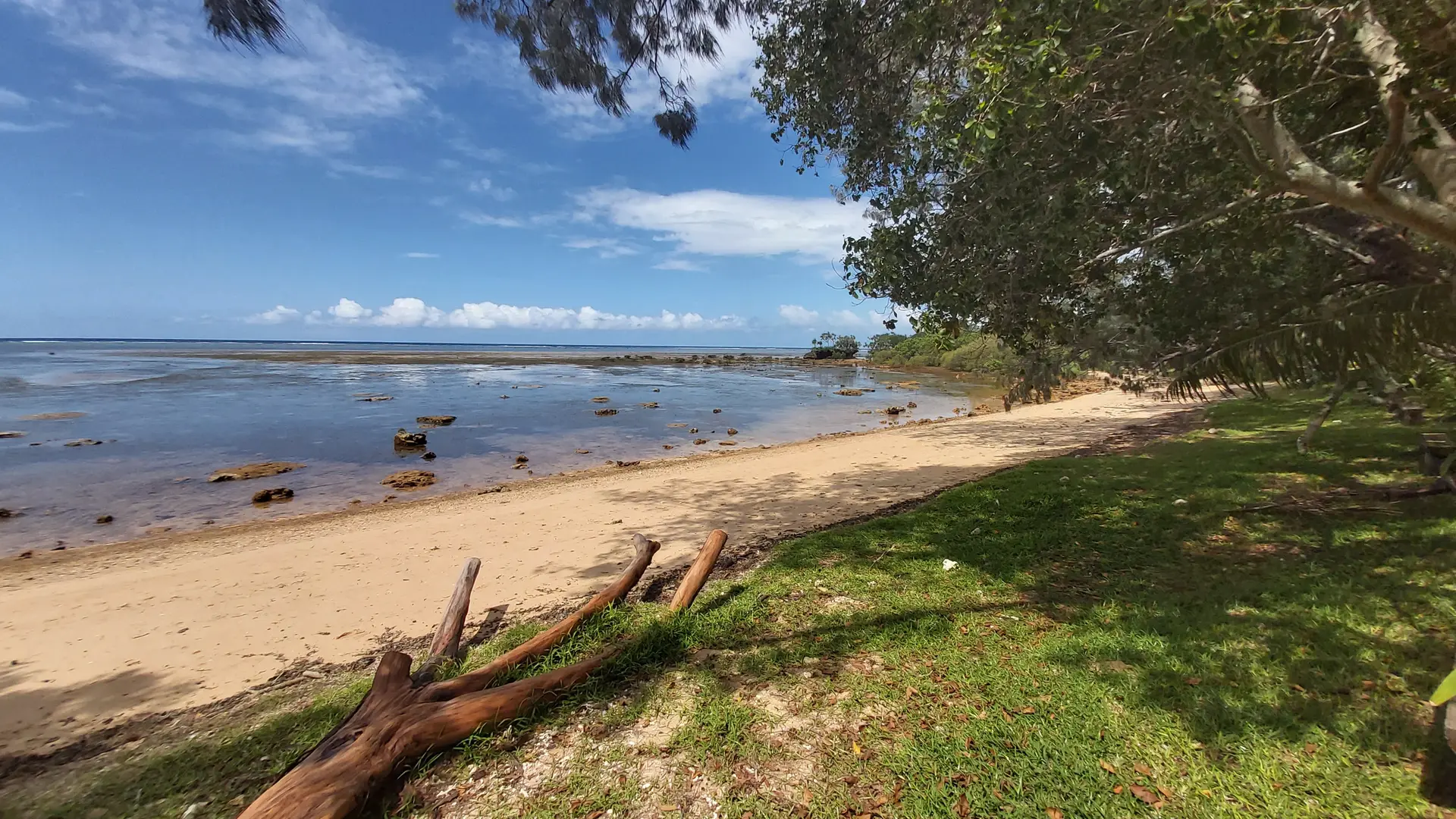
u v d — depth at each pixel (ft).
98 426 58.23
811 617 14.62
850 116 21.72
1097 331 18.51
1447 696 5.19
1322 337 12.94
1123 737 9.59
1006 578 16.37
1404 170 14.60
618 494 31.89
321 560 21.86
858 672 12.05
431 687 11.18
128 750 11.03
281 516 31.65
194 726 11.83
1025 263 17.37
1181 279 16.89
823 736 10.17
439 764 9.88
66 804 9.44
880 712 10.71
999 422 55.52
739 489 31.89
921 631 13.61
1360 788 8.23
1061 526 20.42
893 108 20.81
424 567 20.88
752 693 11.51
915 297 19.79
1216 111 12.00
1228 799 8.29
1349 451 25.58
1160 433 40.60
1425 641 11.18
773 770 9.46
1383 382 20.16
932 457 39.11
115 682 13.60
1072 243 16.08
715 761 9.71
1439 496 18.24
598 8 19.85
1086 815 8.19
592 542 23.22
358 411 71.46
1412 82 8.99
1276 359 13.73
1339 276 15.98
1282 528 17.90
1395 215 10.27
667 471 39.40
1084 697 10.66
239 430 57.93
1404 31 9.21
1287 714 9.70
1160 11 10.84
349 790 8.54
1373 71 11.05
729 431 62.08
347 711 11.58
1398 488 19.89
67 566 23.25
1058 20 11.01
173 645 15.39
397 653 12.07
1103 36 11.85
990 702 10.75
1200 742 9.37
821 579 17.06
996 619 14.01
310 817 8.00
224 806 9.26
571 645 13.53
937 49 19.07
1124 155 14.30
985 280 17.99
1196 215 15.49
